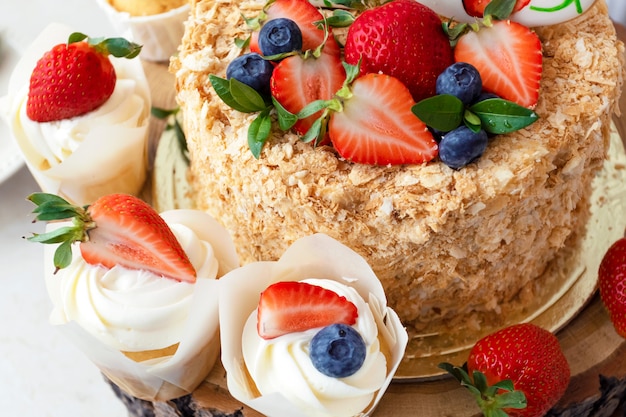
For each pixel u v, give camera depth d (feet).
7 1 2.36
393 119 1.60
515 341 1.65
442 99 1.57
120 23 2.10
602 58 1.70
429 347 1.74
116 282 1.67
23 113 1.86
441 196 1.60
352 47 1.63
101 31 2.32
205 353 1.69
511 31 1.63
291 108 1.63
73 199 1.91
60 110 1.82
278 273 1.68
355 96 1.59
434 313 1.76
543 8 1.66
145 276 1.67
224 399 1.72
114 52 1.82
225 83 1.65
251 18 1.74
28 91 1.86
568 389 1.71
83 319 1.66
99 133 1.81
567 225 1.75
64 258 1.65
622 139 1.92
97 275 1.68
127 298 1.65
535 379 1.64
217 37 1.76
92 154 1.83
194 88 1.71
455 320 1.76
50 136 1.84
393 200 1.61
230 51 1.74
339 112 1.59
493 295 1.74
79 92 1.80
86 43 1.82
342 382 1.59
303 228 1.66
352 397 1.60
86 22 2.34
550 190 1.67
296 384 1.59
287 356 1.60
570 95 1.67
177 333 1.66
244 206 1.69
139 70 1.91
